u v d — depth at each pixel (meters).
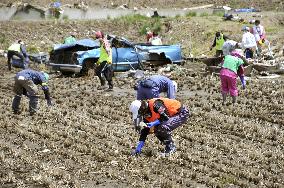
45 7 76.62
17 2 79.19
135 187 15.78
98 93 32.41
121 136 21.44
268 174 16.83
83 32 65.38
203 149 19.73
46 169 17.03
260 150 19.55
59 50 40.72
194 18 61.97
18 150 19.50
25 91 26.36
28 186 15.88
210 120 24.33
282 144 20.62
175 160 18.11
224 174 16.84
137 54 41.97
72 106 27.97
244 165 18.02
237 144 20.34
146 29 61.84
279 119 24.44
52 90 33.53
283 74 37.75
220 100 29.25
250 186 15.92
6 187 15.80
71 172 17.11
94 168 17.41
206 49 52.94
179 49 44.19
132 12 77.69
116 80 37.09
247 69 36.81
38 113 25.88
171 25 61.16
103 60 33.16
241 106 27.31
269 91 31.19
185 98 29.94
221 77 27.88
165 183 15.66
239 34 53.91
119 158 18.33
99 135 21.66
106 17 76.88
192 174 16.62
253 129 22.56
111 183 16.12
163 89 20.00
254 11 71.50
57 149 19.42
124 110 26.77
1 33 63.34
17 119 25.06
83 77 39.12
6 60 50.91
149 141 20.62
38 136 21.73
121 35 64.12
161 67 42.16
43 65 43.81
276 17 59.59
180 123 18.66
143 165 17.53
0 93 33.06
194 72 39.03
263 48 47.72
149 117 18.22
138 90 20.02
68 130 22.30
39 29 65.19
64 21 67.56
